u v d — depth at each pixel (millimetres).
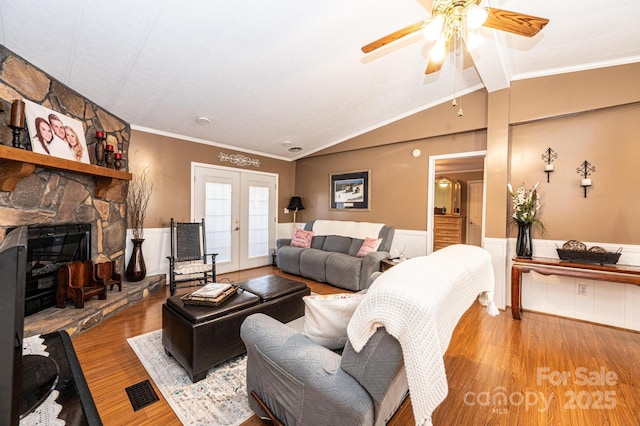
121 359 2027
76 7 1777
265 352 1284
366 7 2039
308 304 1346
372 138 4520
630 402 1655
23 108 2000
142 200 3795
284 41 2332
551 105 2953
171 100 3131
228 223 4852
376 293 946
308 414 1101
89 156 2908
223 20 2021
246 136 4445
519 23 1586
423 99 3766
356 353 1009
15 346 542
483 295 1823
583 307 2918
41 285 2455
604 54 2609
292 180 6023
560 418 1528
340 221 4953
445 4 1609
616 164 2746
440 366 865
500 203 3225
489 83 3053
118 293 3021
